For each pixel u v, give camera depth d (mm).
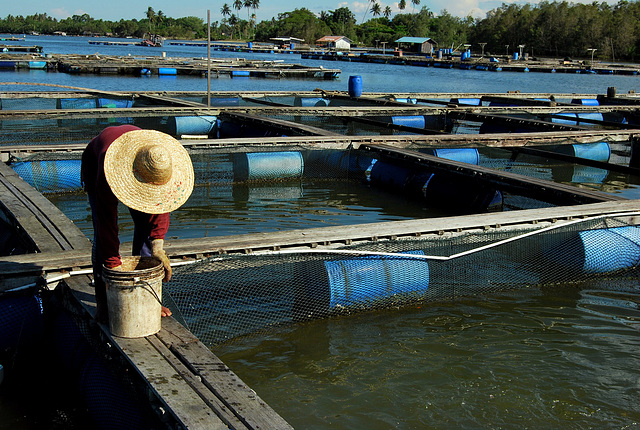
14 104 22422
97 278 4379
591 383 5270
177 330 4461
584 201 9195
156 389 3639
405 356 5695
